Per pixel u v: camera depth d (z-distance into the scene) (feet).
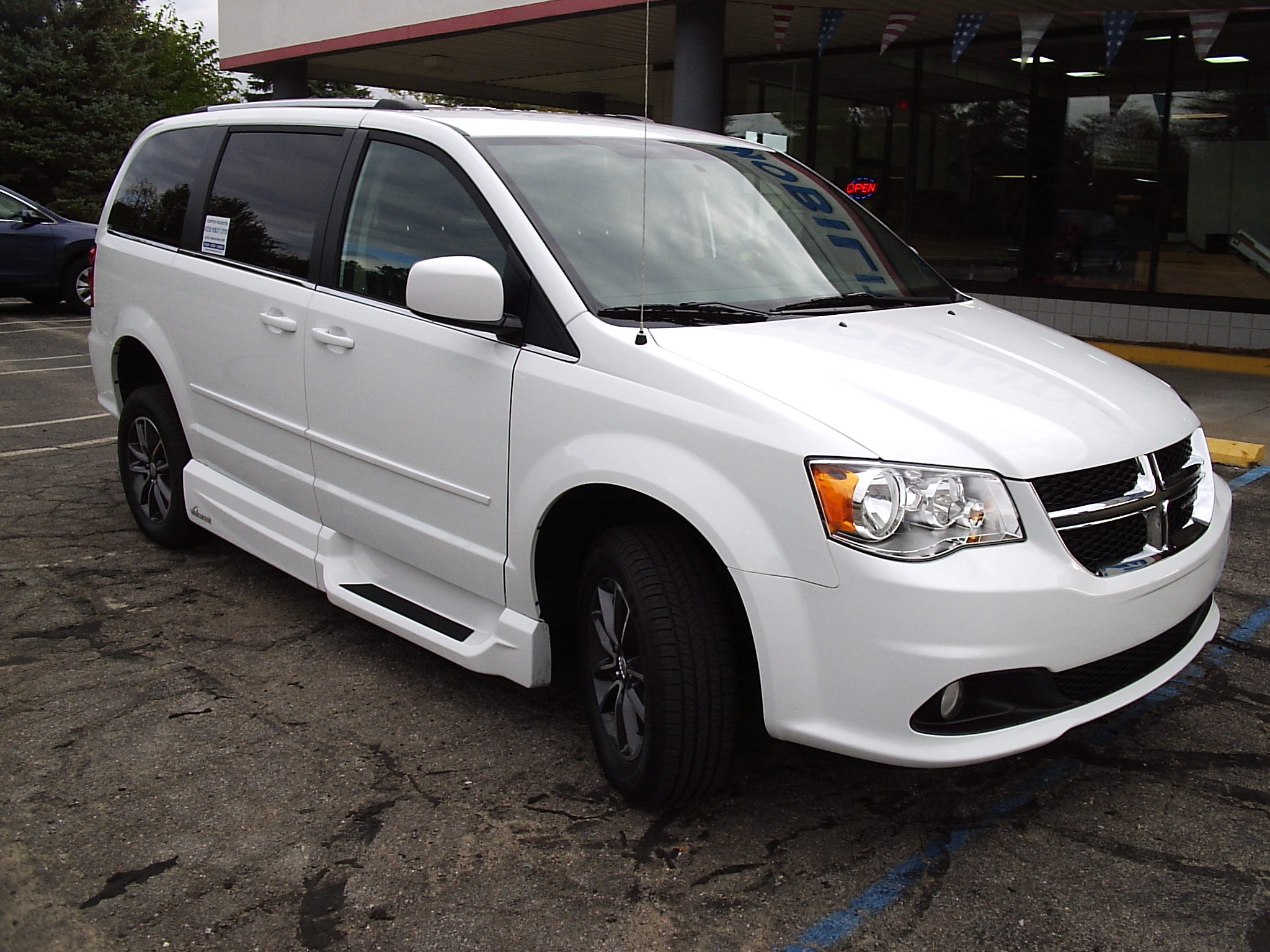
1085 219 39.42
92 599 15.52
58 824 10.03
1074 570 8.97
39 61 88.02
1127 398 10.55
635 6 34.73
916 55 42.34
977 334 11.62
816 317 11.26
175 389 15.99
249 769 11.02
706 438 9.29
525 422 10.62
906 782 10.81
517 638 11.04
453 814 10.23
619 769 10.30
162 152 17.06
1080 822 10.11
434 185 12.12
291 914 8.81
